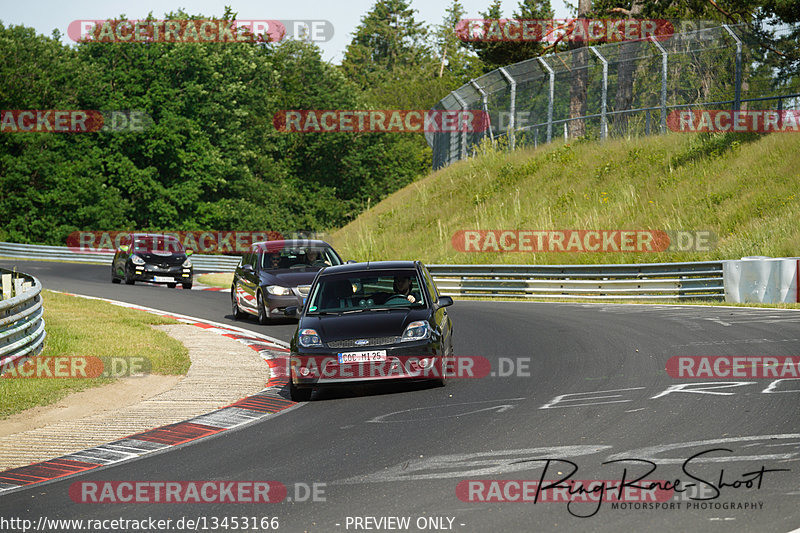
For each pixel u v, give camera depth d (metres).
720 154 75.56
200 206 159.12
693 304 49.72
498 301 59.12
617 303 53.66
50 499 17.03
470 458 18.16
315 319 27.73
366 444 20.17
